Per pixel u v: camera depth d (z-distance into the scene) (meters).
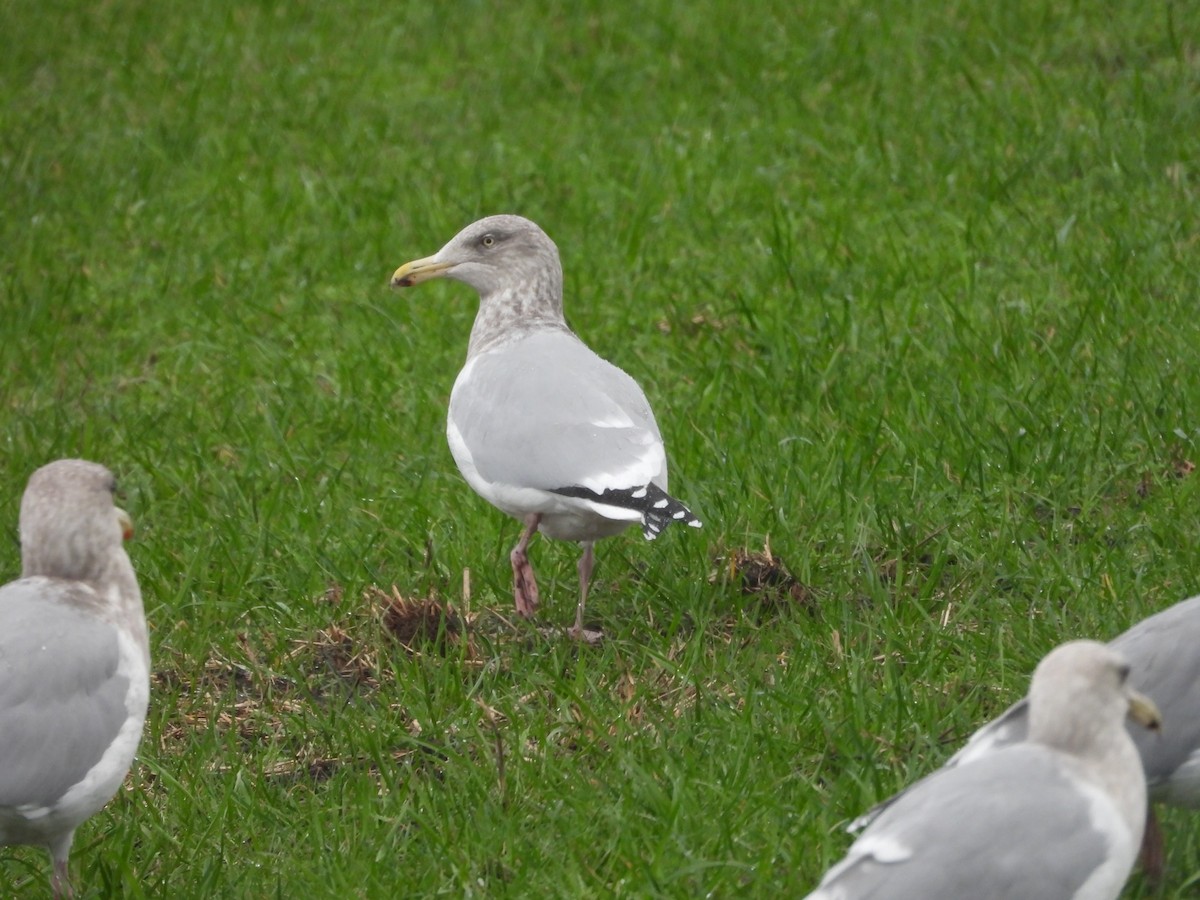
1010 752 6.52
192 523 12.36
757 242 16.28
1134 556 10.25
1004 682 9.05
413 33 23.44
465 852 8.02
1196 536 10.26
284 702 10.04
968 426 11.79
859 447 11.87
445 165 19.25
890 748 8.49
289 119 20.91
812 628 9.86
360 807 8.53
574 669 9.91
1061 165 16.86
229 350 15.42
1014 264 15.05
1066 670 6.53
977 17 20.69
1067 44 19.61
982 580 10.12
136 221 18.36
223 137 20.52
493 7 24.00
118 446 13.62
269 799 8.84
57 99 21.94
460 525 11.76
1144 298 13.75
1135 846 6.46
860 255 15.60
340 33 23.72
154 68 22.84
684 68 21.09
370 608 10.91
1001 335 13.35
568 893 7.67
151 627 10.95
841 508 11.02
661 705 9.26
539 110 20.66
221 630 10.94
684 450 12.16
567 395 10.07
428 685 9.66
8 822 7.35
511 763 8.87
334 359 15.09
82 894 8.04
